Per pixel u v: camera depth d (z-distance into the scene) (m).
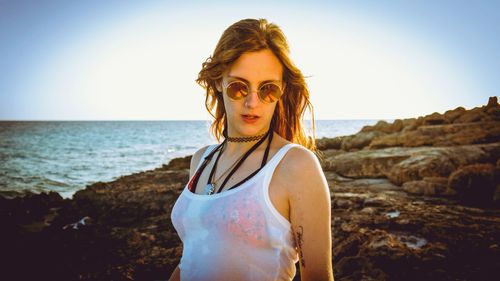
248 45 1.47
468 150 14.55
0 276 4.83
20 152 45.59
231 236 1.36
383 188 12.48
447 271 4.25
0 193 18.30
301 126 1.77
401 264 4.46
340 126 154.38
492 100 24.09
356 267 4.22
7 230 7.12
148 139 79.00
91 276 4.73
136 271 4.82
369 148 20.59
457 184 10.60
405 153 15.58
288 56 1.52
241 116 1.51
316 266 1.28
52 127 153.38
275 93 1.51
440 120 22.64
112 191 12.99
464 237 5.55
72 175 25.97
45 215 10.26
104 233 6.90
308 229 1.30
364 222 6.79
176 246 6.15
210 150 1.92
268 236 1.32
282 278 1.34
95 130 125.25
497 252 4.84
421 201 9.90
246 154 1.55
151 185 14.66
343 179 14.80
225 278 1.35
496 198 9.48
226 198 1.41
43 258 5.48
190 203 1.54
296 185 1.33
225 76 1.56
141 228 7.88
